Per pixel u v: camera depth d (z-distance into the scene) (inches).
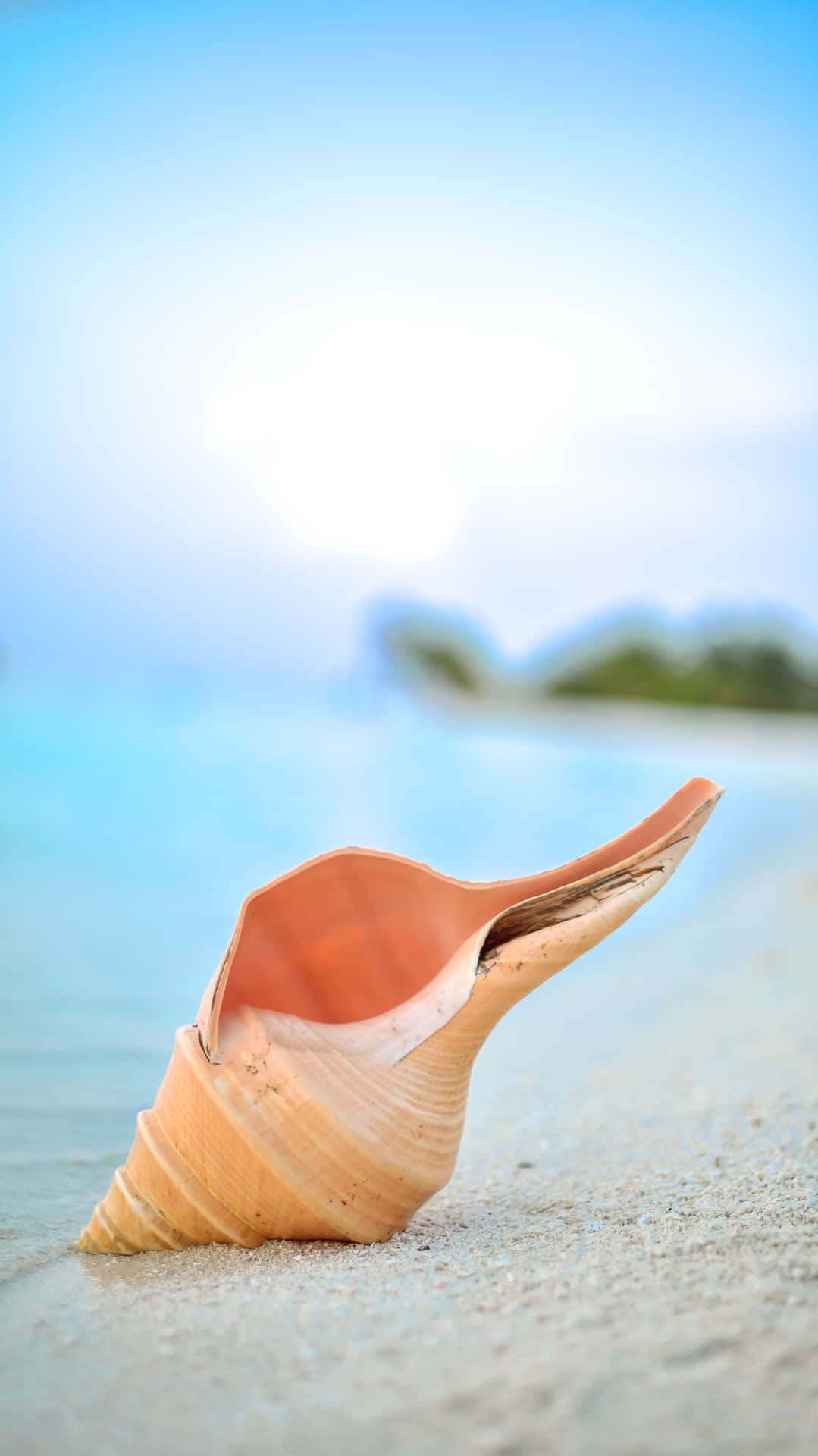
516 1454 11.5
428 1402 12.2
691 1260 14.5
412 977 17.0
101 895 47.5
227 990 16.5
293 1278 14.8
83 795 96.7
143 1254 15.8
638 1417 11.9
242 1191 15.6
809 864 58.6
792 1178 17.2
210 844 66.9
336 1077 15.6
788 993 30.8
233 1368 12.8
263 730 205.0
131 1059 24.1
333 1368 12.7
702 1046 25.5
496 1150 19.7
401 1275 14.7
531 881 16.8
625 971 36.4
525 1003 32.3
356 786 112.2
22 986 30.2
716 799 16.1
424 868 16.9
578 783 119.9
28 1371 12.9
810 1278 13.9
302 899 16.8
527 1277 14.3
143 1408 12.3
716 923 44.8
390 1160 15.6
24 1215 17.2
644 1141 19.6
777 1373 12.3
